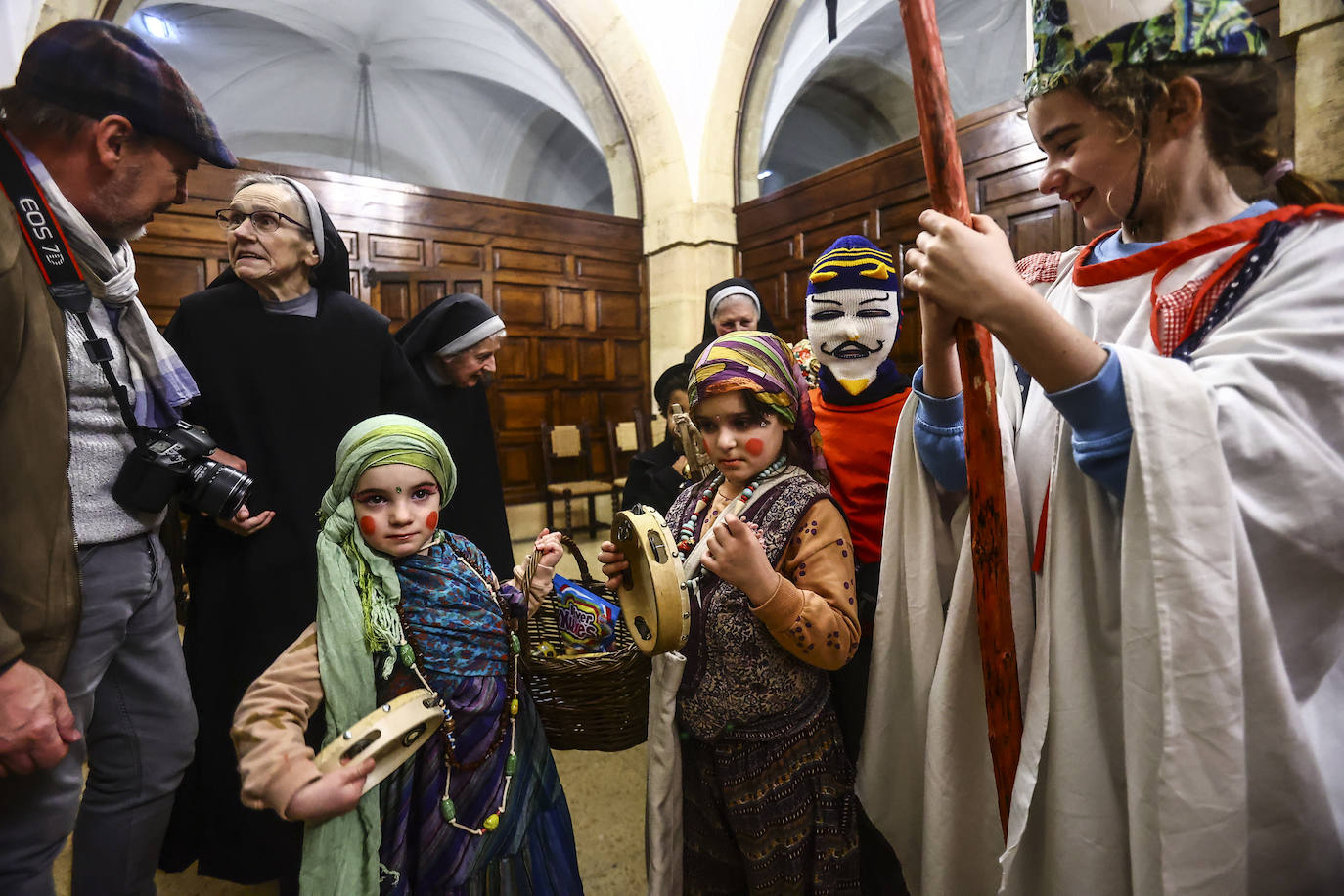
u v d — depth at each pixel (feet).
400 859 3.26
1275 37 8.17
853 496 4.45
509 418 20.18
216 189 15.98
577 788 6.49
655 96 19.92
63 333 3.15
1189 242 2.50
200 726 4.83
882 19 21.70
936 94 2.46
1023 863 2.82
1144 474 2.24
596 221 21.17
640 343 22.30
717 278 20.75
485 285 19.54
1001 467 2.66
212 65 28.30
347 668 3.16
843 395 4.57
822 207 17.92
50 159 3.14
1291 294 2.30
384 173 35.50
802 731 3.65
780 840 3.58
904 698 3.66
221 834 4.79
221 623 4.88
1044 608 2.75
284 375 5.11
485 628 3.52
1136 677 2.34
